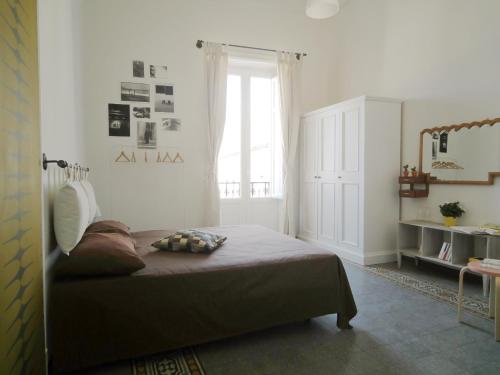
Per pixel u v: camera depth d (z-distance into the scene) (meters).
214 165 4.52
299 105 4.93
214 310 1.93
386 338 2.11
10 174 1.10
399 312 2.50
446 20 3.44
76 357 1.64
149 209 4.38
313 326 2.28
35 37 1.44
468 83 3.23
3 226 1.03
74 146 3.22
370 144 3.81
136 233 3.09
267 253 2.29
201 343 1.99
